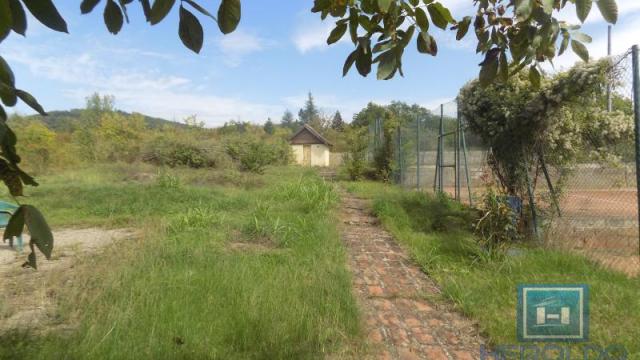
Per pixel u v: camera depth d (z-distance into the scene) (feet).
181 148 62.69
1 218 16.29
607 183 18.22
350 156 59.98
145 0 3.13
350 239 20.77
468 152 29.09
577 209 21.29
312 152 126.93
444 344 9.87
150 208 28.14
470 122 22.47
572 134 18.35
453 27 4.99
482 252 15.76
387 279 14.62
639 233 14.80
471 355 9.36
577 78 16.07
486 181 20.04
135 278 12.67
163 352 8.64
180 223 21.50
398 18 4.20
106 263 14.33
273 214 24.44
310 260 15.49
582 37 4.50
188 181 46.01
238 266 14.06
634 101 13.67
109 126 92.58
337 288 12.37
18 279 13.83
